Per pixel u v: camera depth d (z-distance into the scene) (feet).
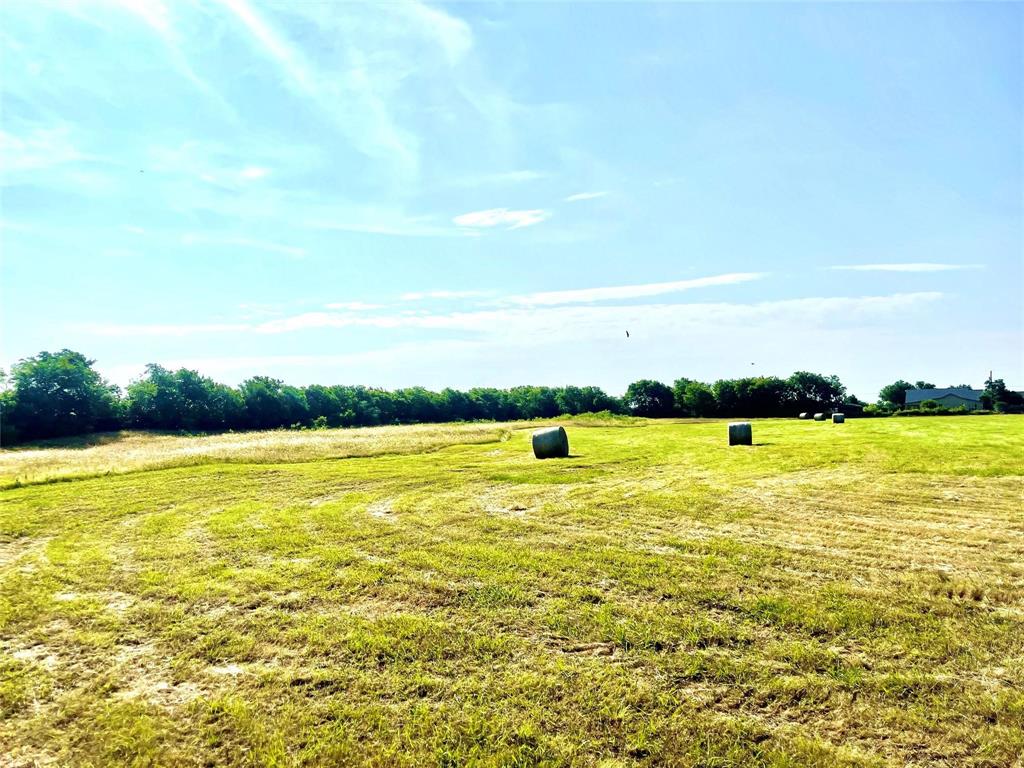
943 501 38.37
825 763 12.70
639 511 37.93
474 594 23.09
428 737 13.98
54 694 16.35
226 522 37.40
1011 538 29.43
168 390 224.33
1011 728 13.69
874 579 23.75
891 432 95.66
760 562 26.32
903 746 13.23
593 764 12.93
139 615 21.77
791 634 18.83
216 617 21.43
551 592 23.16
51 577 26.53
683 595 22.41
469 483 51.83
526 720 14.55
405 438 104.63
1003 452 59.93
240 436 143.84
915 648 17.66
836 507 37.63
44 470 64.23
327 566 27.35
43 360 197.98
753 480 49.47
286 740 14.02
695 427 137.59
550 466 62.80
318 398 266.98
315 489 50.19
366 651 18.37
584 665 17.20
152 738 14.20
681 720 14.37
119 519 39.24
